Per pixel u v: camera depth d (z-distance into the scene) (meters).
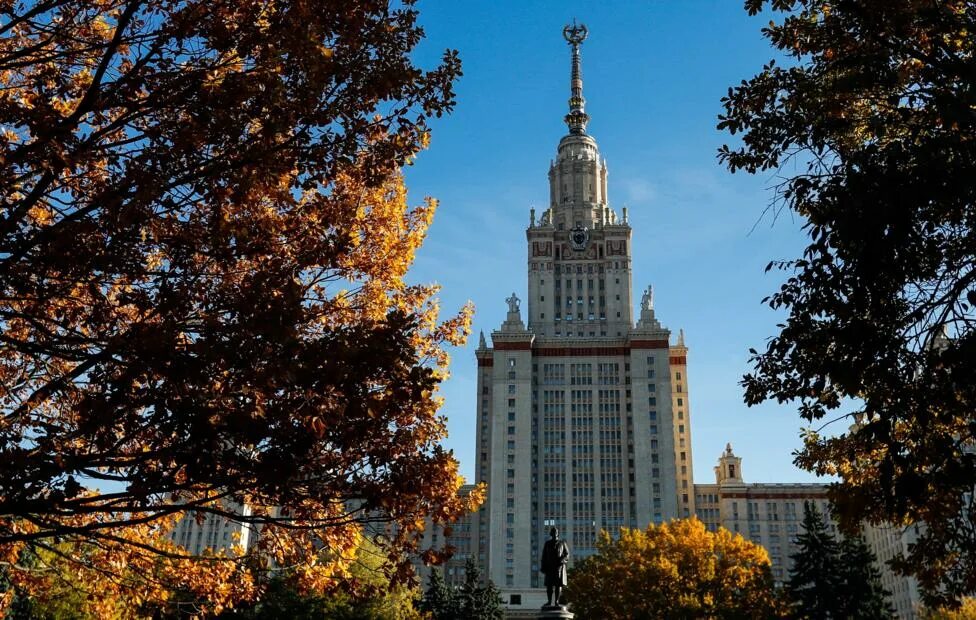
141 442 16.66
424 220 21.92
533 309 186.00
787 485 197.62
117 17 15.18
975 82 14.00
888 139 18.62
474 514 179.50
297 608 63.84
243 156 14.86
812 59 19.30
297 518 16.53
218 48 14.70
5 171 13.72
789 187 17.39
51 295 14.43
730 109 19.66
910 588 144.75
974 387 15.68
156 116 15.22
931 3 15.91
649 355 177.50
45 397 15.19
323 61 14.48
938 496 18.73
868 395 16.92
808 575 73.62
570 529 168.12
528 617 147.38
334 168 15.62
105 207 13.84
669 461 169.12
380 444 16.08
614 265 188.38
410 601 70.88
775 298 17.77
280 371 12.84
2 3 14.39
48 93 14.90
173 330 13.52
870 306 16.28
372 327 15.02
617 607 74.94
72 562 20.11
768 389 19.06
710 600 70.75
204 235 14.87
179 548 20.98
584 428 175.75
